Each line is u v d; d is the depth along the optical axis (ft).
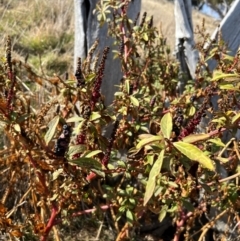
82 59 8.48
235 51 8.92
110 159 5.52
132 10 8.38
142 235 8.07
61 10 16.38
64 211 5.47
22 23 15.02
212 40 7.66
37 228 5.27
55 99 5.54
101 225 7.36
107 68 8.22
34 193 5.36
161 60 8.32
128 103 5.86
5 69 4.93
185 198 5.54
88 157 4.21
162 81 8.09
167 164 3.61
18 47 12.75
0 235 6.16
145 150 5.05
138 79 6.81
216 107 7.57
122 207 5.56
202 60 7.29
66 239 7.41
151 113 6.55
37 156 4.67
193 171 5.24
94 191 6.11
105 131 8.04
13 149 4.82
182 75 8.80
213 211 8.00
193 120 4.13
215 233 8.10
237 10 8.79
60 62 12.40
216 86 5.21
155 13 24.77
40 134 5.26
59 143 4.06
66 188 5.07
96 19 8.12
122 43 7.14
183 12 8.98
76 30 8.52
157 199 6.23
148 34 7.39
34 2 16.60
